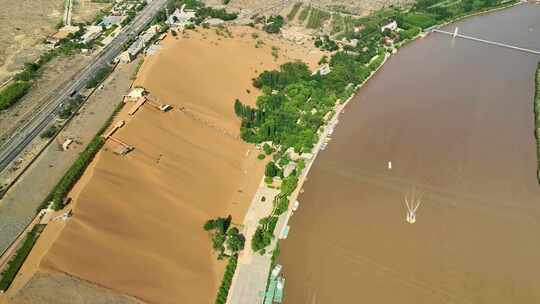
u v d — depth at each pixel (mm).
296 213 168375
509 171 186875
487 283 142250
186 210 158750
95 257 129625
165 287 131625
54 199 145000
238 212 166625
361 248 154125
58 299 118062
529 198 173125
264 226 160000
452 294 139250
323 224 163500
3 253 131750
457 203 171000
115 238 137125
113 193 150000
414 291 140250
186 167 174625
